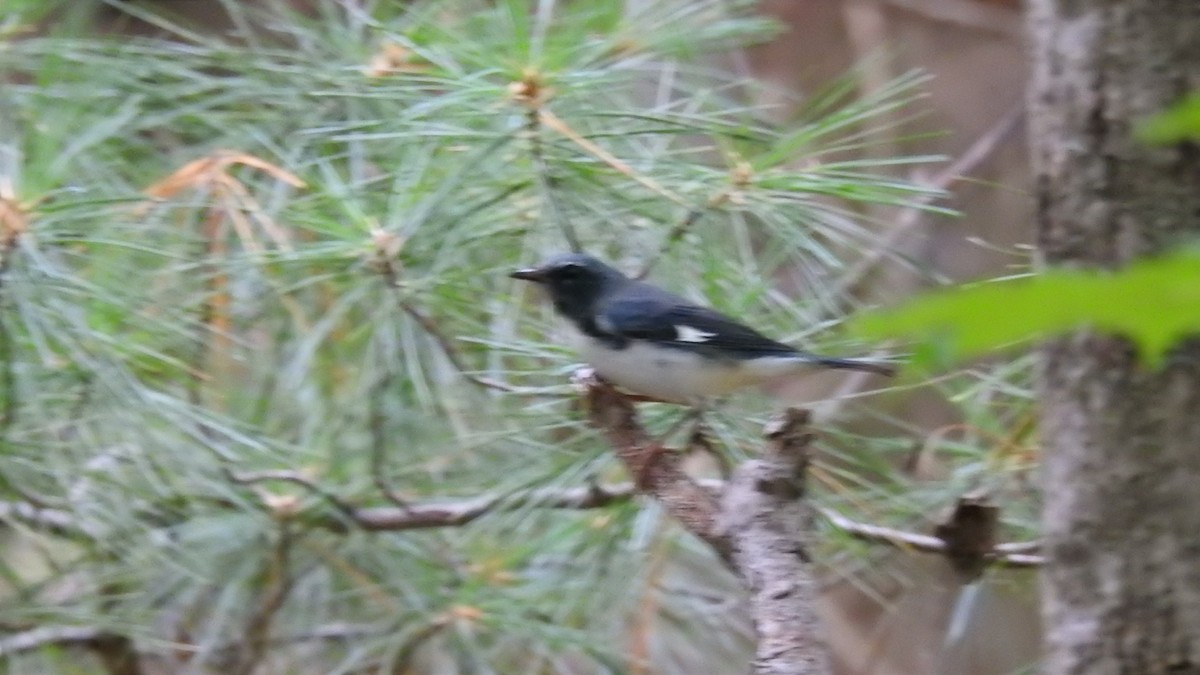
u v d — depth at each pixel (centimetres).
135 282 435
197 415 432
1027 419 432
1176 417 412
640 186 430
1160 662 413
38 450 431
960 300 192
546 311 436
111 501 434
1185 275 180
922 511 434
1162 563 413
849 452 438
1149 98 412
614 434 427
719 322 431
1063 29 414
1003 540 434
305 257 430
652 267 432
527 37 430
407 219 430
